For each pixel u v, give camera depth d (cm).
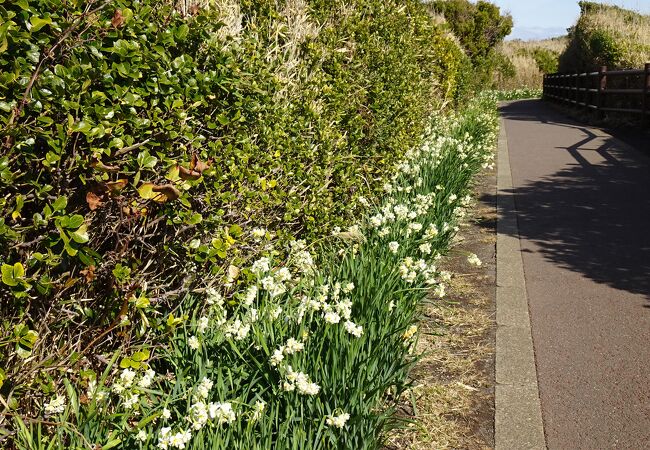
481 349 409
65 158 260
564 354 399
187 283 348
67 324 277
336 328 325
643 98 1672
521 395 352
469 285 528
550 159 1241
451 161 831
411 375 376
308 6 561
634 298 489
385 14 729
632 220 729
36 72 227
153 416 258
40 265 254
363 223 552
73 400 254
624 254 602
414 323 429
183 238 348
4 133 219
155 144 296
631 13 2405
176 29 312
